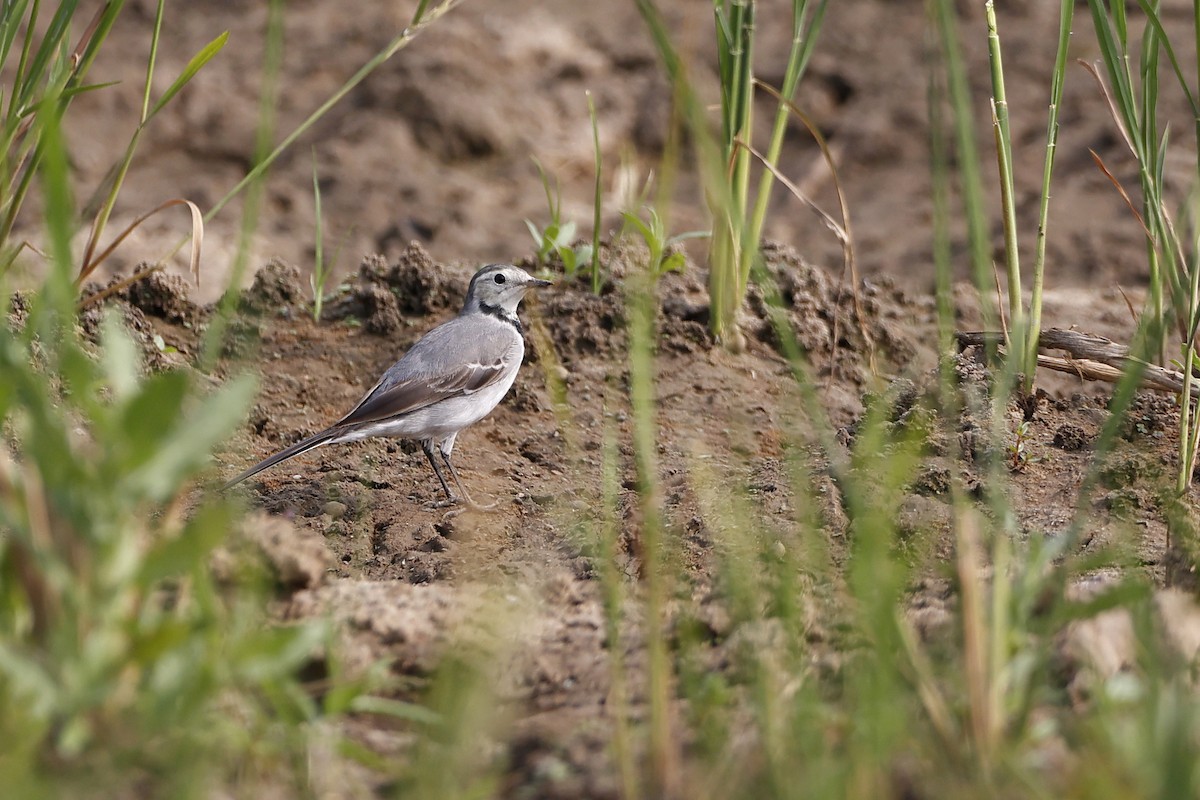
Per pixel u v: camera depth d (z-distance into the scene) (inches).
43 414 231.9
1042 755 252.5
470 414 505.7
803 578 353.4
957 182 783.1
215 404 238.8
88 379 235.5
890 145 820.6
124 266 687.1
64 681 235.1
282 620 314.2
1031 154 786.8
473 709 273.7
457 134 822.5
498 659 301.9
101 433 236.5
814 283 605.3
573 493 474.3
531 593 356.2
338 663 292.0
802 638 311.0
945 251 339.0
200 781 235.5
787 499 433.1
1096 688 256.8
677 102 398.3
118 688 242.8
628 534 423.2
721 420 529.7
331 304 615.8
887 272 708.0
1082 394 508.4
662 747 254.4
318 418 540.7
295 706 271.6
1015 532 401.1
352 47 892.6
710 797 245.0
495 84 855.7
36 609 246.1
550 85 868.6
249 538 320.5
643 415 292.4
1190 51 820.6
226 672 247.3
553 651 322.7
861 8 920.9
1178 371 493.7
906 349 585.3
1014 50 858.1
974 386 482.0
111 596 236.5
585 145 838.5
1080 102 813.9
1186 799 215.3
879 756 237.5
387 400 490.3
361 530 453.4
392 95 840.3
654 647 260.8
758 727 260.5
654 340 572.7
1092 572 367.6
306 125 431.5
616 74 883.4
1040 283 486.9
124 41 896.9
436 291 610.5
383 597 324.8
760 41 908.0
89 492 231.9
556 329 580.1
